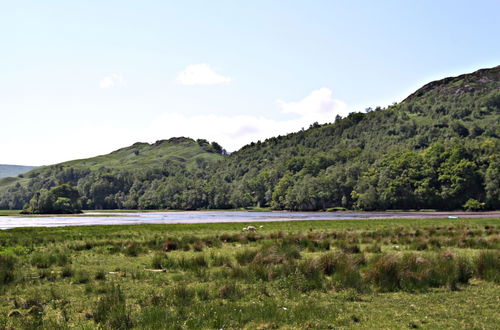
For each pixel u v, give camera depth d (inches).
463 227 1646.2
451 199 5428.2
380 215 4365.2
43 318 496.7
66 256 984.3
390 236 1325.0
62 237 1569.9
